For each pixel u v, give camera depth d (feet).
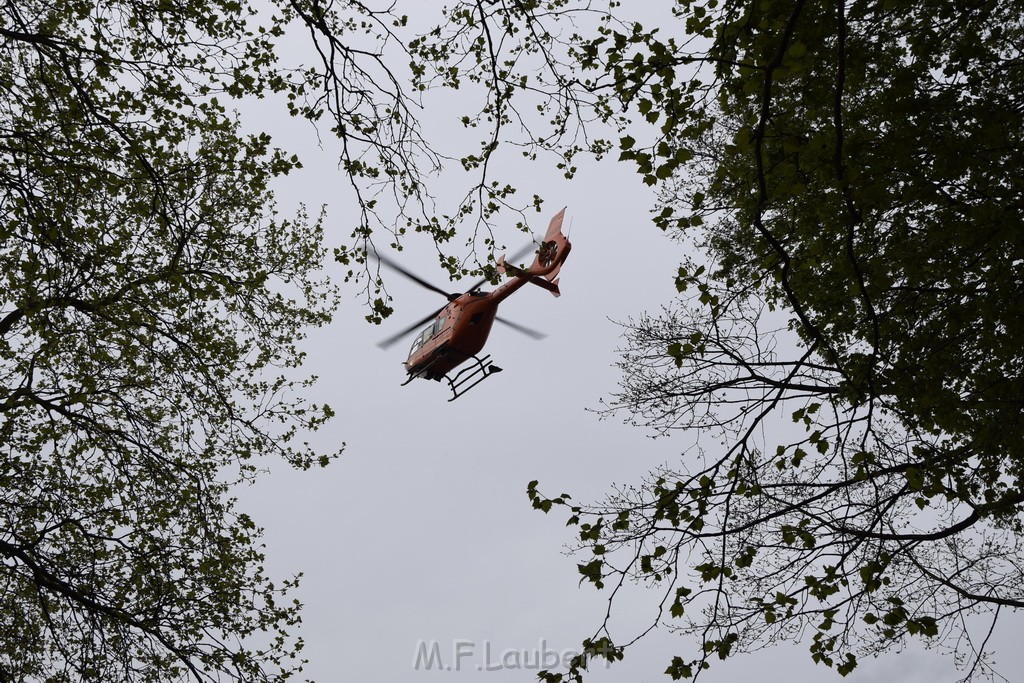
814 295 26.22
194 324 36.55
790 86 18.43
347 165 21.83
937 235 23.24
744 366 22.97
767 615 18.28
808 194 22.84
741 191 24.44
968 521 23.97
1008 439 22.43
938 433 23.41
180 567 35.22
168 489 35.04
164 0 25.98
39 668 32.01
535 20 20.35
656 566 17.94
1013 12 22.77
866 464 19.30
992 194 22.39
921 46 22.44
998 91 22.85
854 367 22.99
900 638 25.27
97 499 33.65
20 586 32.68
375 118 21.77
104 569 34.32
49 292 27.02
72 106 26.84
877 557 20.61
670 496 18.22
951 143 20.80
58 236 25.73
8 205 25.49
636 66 15.26
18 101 27.22
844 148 14.02
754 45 14.99
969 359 24.63
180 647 33.12
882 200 22.00
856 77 18.42
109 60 25.63
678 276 19.86
